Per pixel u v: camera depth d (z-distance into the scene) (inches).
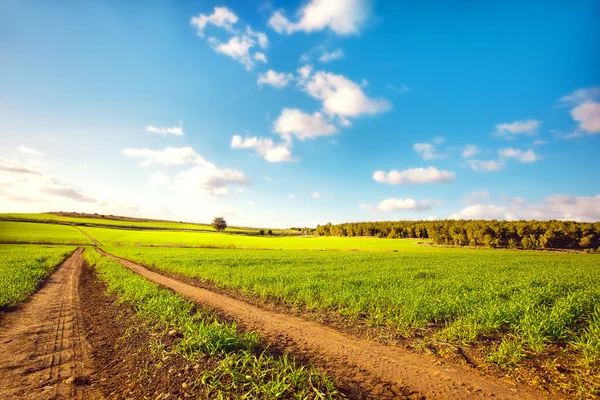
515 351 256.4
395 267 1036.5
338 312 429.4
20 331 338.0
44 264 1041.5
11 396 191.0
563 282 651.5
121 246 2573.8
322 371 233.9
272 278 713.0
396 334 332.5
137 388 203.8
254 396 185.6
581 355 262.8
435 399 195.0
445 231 4185.5
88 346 290.5
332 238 4977.9
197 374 214.1
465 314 389.4
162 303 419.8
